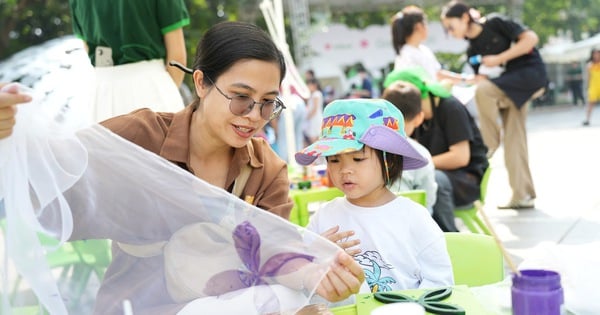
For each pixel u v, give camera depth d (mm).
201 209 1780
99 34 3150
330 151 2227
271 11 5531
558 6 25594
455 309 1601
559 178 7965
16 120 1630
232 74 1873
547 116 20922
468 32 6211
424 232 2281
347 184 2305
